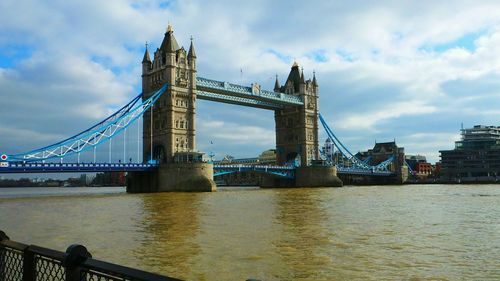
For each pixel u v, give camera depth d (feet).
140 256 79.87
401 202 223.71
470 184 639.35
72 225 127.54
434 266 72.74
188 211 172.24
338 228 117.29
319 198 265.13
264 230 113.19
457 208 183.73
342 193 342.44
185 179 402.52
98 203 231.50
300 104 597.93
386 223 128.47
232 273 67.31
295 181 579.89
